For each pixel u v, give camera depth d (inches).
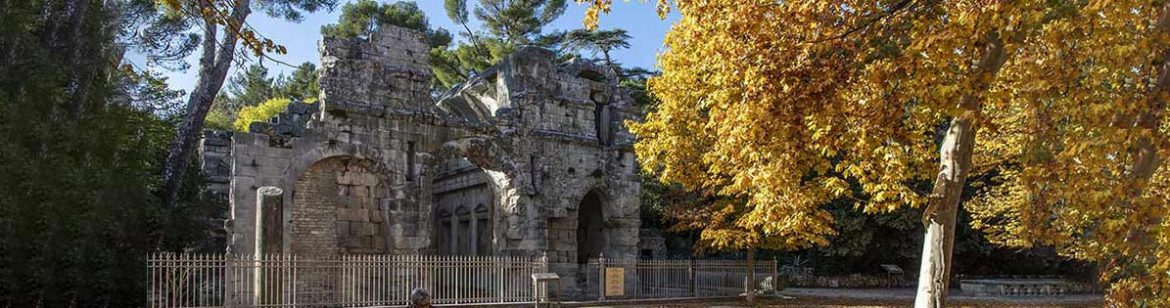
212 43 1258.0
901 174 688.4
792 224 988.6
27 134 916.6
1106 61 603.2
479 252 1486.2
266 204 967.6
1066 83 605.9
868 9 614.2
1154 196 586.9
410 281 1039.6
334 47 1160.2
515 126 1325.0
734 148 682.2
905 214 1685.5
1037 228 685.3
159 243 1053.2
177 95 1384.1
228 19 495.8
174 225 1104.8
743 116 619.8
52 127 946.1
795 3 608.7
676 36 893.8
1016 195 1164.5
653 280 1249.4
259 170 1060.5
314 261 968.3
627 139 1487.5
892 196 688.4
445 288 1063.0
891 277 1835.6
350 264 1028.5
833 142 635.5
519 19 2492.6
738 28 623.5
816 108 605.9
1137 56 586.9
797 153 653.9
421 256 1075.3
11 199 869.2
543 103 1375.5
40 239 900.0
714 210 1277.1
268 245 964.6
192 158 1359.5
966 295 1609.3
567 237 1392.7
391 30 1221.1
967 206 1376.7
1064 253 1043.3
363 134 1160.8
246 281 1003.9
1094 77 666.8
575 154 1407.5
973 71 604.1
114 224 972.6
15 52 951.6
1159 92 576.7
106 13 1082.7
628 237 1454.2
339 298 1114.1
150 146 1203.9
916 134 621.3
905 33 623.8
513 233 1286.9
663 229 2009.1
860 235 1717.5
